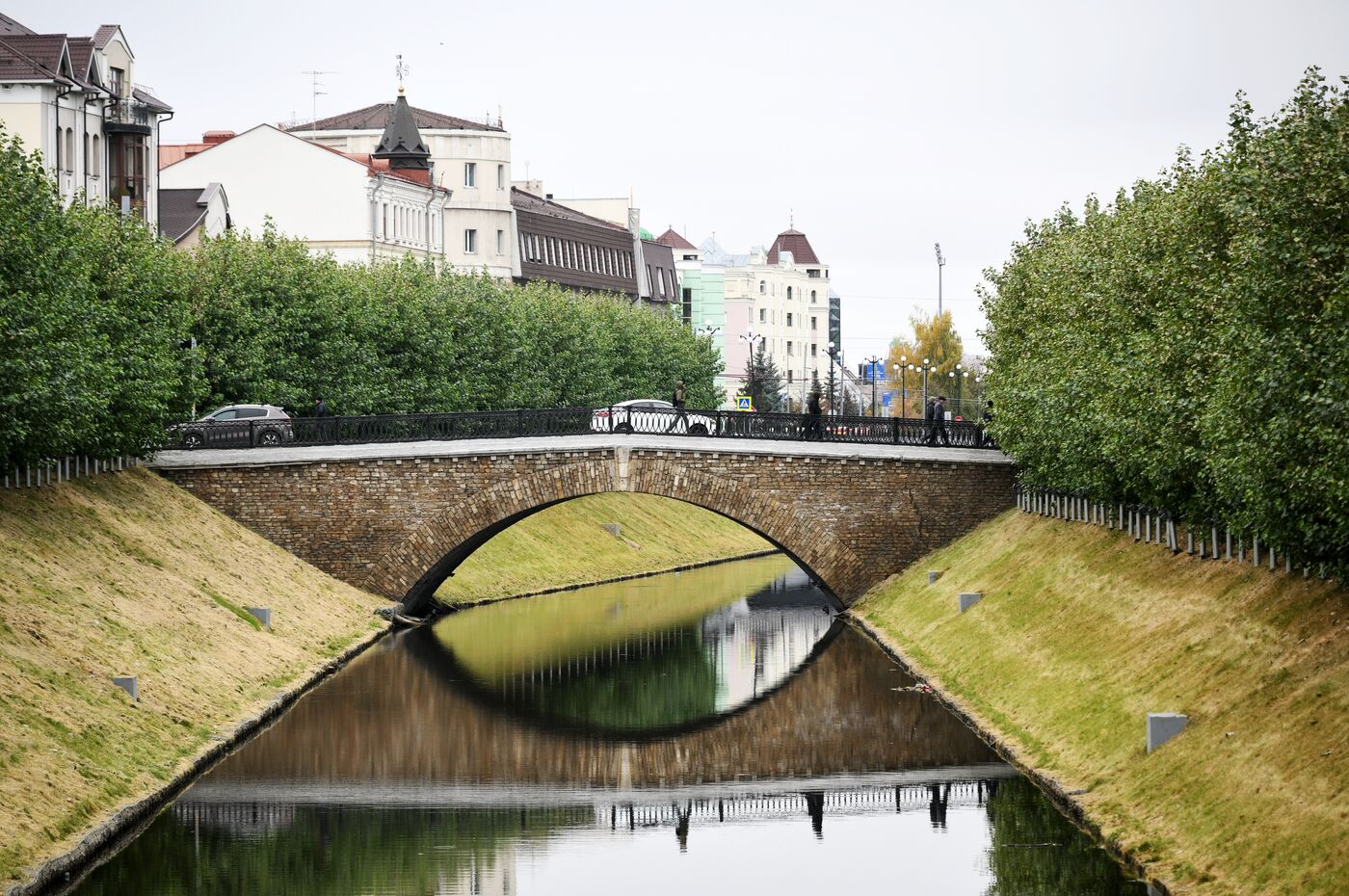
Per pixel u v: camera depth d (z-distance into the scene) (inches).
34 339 2404.0
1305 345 1649.9
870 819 1871.3
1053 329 2785.4
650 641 3221.0
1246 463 1748.3
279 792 1966.0
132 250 3110.2
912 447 3243.1
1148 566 2287.2
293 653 2682.1
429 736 2311.8
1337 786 1381.6
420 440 3193.9
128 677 2034.9
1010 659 2364.7
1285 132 1720.0
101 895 1572.3
